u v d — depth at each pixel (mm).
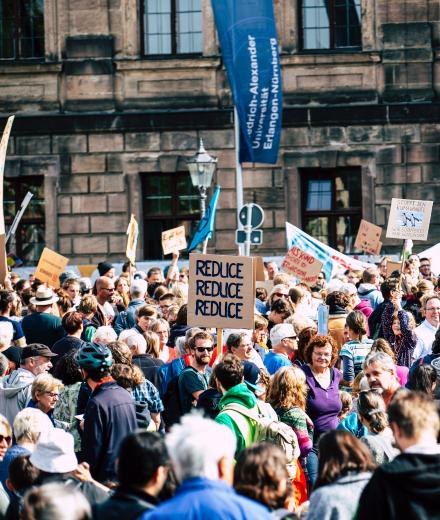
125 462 8609
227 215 40156
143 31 40750
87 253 40625
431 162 39500
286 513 8758
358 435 13000
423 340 18109
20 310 19609
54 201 40625
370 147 39688
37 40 41219
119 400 12203
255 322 17359
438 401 12906
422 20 39750
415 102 39625
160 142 40281
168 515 7715
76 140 40562
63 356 13945
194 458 7848
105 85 40656
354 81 39938
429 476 8438
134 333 15383
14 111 40812
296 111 39781
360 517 8539
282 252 39969
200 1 40531
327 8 40250
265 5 25766
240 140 26047
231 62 25844
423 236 25797
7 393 14445
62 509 7387
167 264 35625
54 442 10375
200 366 14453
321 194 40375
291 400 13406
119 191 40469
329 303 18641
